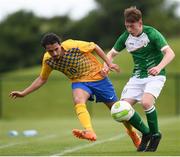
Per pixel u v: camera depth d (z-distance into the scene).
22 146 30.33
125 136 37.06
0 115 74.06
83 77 24.44
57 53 23.56
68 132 43.94
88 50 24.20
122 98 24.47
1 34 178.38
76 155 23.27
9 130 48.12
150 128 24.03
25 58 177.25
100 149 27.17
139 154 22.64
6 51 175.38
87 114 23.62
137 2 188.00
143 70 24.02
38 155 23.64
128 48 24.20
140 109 83.88
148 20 188.25
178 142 29.94
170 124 48.78
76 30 188.38
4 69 174.25
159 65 22.88
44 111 91.75
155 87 23.61
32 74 118.94
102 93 24.69
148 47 23.77
